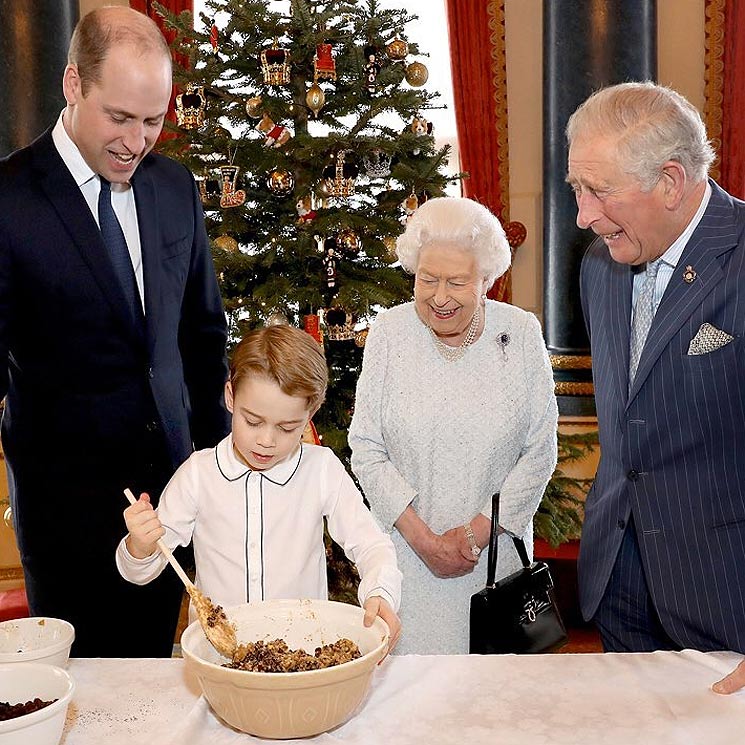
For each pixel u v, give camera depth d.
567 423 5.14
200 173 3.70
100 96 1.92
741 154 5.22
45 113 4.48
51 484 2.23
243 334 3.63
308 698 1.31
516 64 5.53
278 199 3.86
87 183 2.17
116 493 2.25
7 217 2.10
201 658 1.44
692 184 1.78
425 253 2.08
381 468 2.23
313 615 1.56
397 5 5.57
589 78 4.82
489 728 1.40
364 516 1.84
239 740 1.38
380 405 2.26
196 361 2.49
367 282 3.66
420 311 2.15
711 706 1.46
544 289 5.18
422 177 3.76
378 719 1.43
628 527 2.03
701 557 1.90
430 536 2.16
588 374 5.11
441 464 2.20
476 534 2.15
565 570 4.52
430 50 5.59
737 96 5.20
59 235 2.12
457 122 5.45
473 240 2.06
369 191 3.98
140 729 1.41
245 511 1.83
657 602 1.95
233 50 3.81
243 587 1.83
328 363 3.83
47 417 2.22
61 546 2.26
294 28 3.73
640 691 1.51
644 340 1.98
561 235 5.00
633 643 2.08
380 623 1.49
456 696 1.50
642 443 1.94
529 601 2.04
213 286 2.46
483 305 2.24
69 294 2.14
